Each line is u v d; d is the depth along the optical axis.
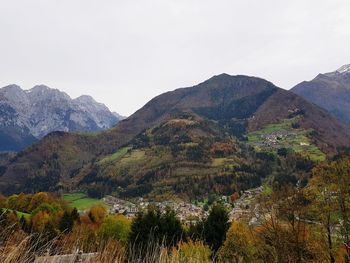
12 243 6.12
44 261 6.24
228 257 26.25
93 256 7.10
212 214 42.75
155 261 7.26
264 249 23.09
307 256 23.95
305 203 24.67
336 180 26.30
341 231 25.00
